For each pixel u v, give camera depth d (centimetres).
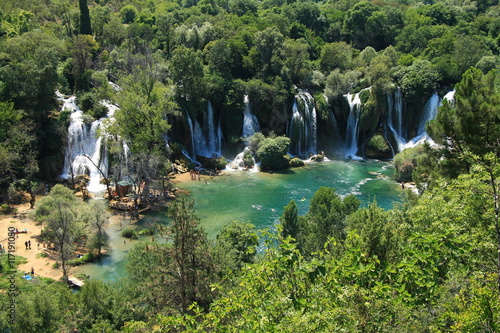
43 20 12481
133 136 6988
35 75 7138
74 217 4575
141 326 2172
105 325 2773
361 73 10094
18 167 6406
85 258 4547
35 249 4778
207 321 1712
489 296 1287
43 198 5256
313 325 1332
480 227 1911
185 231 2748
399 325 1341
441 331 1376
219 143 9000
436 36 12369
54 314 2680
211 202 6375
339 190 6956
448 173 3259
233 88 8969
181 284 2705
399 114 9450
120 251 4819
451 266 1727
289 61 9944
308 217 4588
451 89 9325
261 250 4597
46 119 7350
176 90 8325
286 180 7550
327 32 13638
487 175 2009
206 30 10562
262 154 8188
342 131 9769
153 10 16212
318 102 9506
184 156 8144
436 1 18612
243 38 10344
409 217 2689
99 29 11469
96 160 7419
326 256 1834
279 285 1595
